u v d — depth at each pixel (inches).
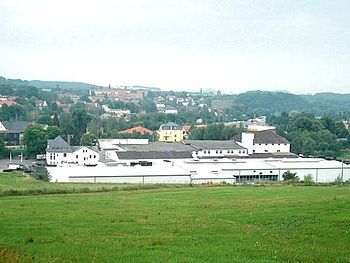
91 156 5777.6
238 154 6309.1
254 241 1467.8
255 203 2342.5
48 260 1225.4
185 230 1640.0
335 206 2098.9
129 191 2965.1
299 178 4544.8
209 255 1291.8
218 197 2652.6
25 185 3289.9
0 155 6801.2
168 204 2365.9
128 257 1269.7
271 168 4658.0
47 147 6215.6
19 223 1785.2
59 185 3316.9
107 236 1542.8
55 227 1706.4
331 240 1481.3
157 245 1411.2
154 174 4060.0
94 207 2252.7
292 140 7736.2
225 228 1679.4
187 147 6264.8
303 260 1254.9
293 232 1605.6
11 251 1242.6
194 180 4084.6
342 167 4830.2
